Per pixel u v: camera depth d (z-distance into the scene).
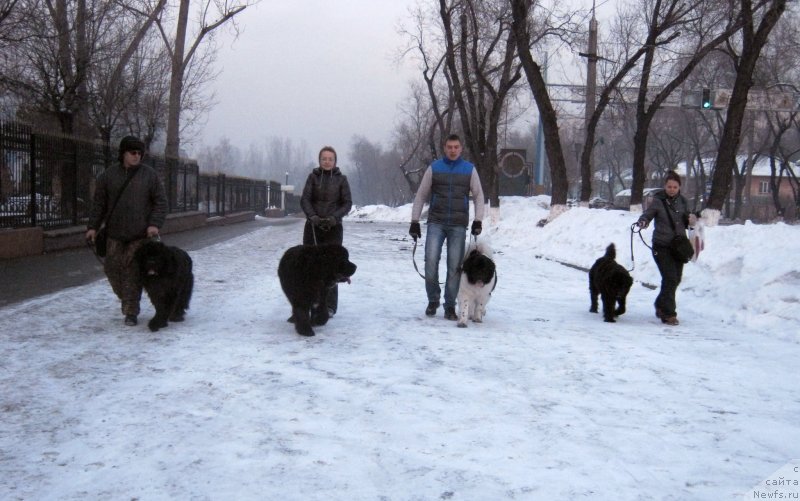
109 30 22.48
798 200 47.28
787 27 28.55
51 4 19.48
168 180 21.59
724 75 32.75
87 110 22.34
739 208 49.69
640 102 24.03
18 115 20.61
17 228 12.81
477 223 7.89
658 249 8.30
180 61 24.67
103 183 6.98
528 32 21.73
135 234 7.03
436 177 8.05
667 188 8.33
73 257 12.97
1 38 16.05
